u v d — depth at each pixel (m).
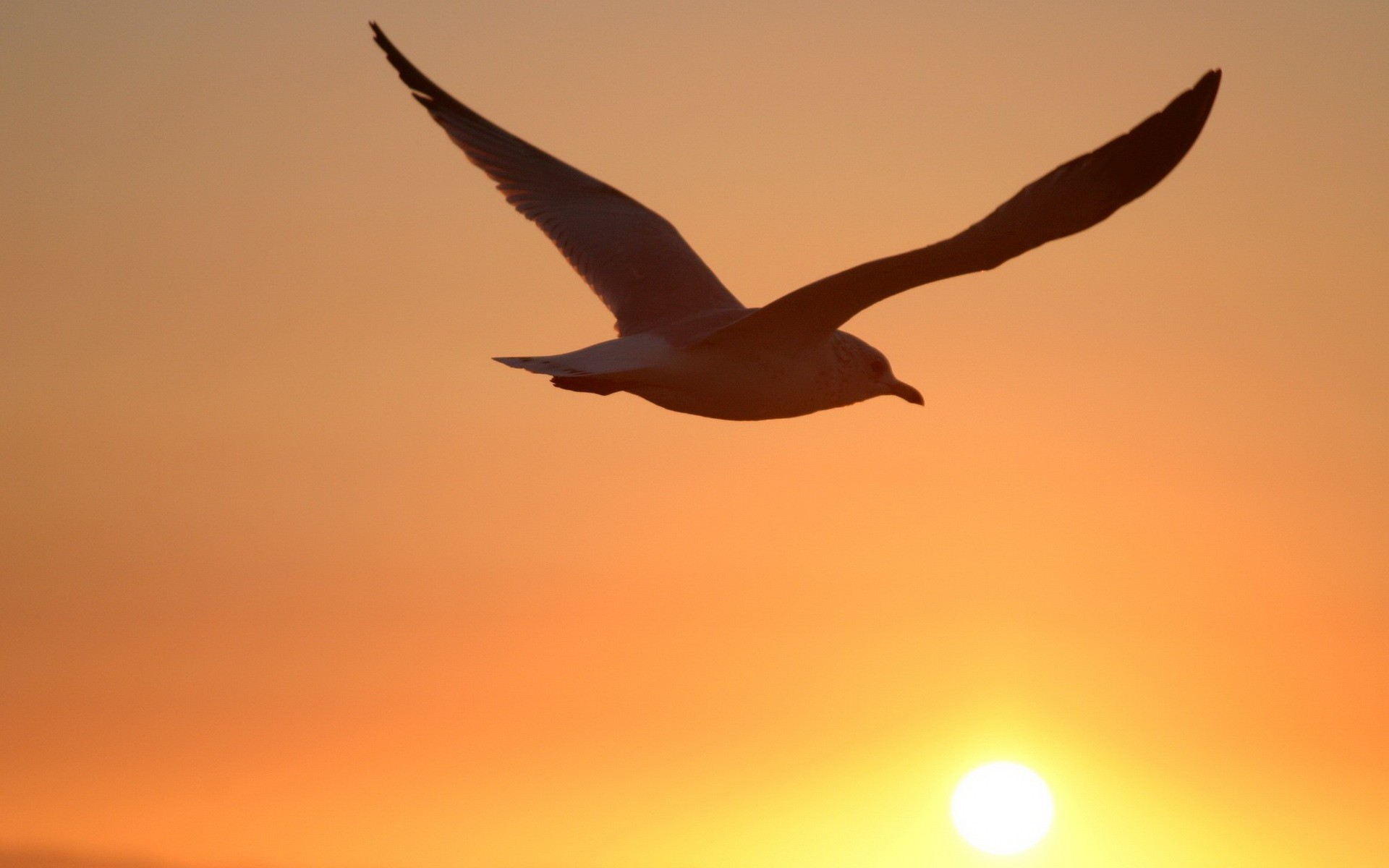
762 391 10.05
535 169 12.73
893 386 10.63
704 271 11.95
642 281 11.79
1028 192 7.84
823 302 9.12
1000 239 8.05
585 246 12.18
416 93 12.66
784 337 9.82
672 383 9.82
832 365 10.25
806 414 10.41
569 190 12.60
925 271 8.43
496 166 12.70
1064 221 8.00
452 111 12.77
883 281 8.63
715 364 9.89
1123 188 7.95
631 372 9.66
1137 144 7.84
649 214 12.43
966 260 8.27
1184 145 7.90
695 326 10.37
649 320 11.41
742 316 10.41
